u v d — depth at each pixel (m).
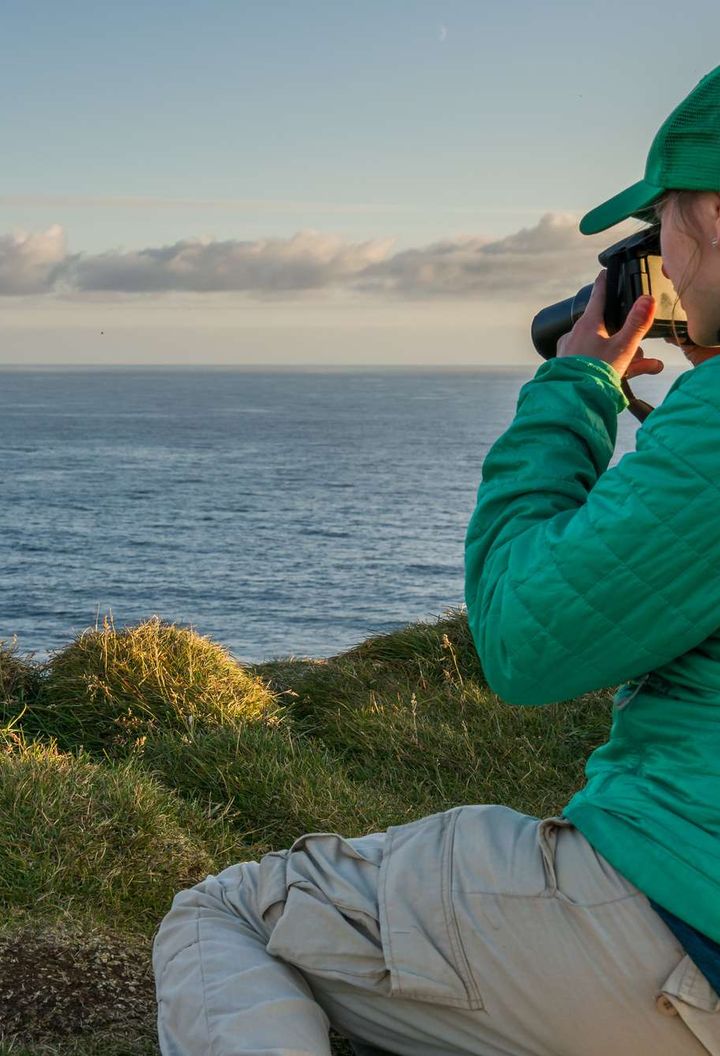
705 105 1.61
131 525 85.00
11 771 3.89
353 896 1.80
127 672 5.64
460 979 1.70
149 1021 2.63
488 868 1.73
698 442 1.52
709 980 1.54
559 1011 1.65
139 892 3.42
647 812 1.63
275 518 90.94
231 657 6.30
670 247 1.71
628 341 1.87
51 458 158.00
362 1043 1.95
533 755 5.39
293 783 4.61
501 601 1.63
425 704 5.98
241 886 1.97
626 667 1.58
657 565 1.52
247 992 1.73
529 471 1.75
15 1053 2.41
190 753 4.89
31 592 54.25
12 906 3.09
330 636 43.53
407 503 105.56
